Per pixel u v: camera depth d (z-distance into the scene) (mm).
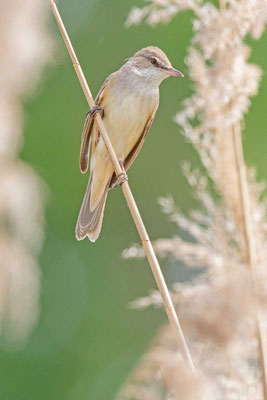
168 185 17562
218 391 5020
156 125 17453
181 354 4539
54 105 16547
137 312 17375
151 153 17688
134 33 16844
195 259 6859
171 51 16406
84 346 16844
